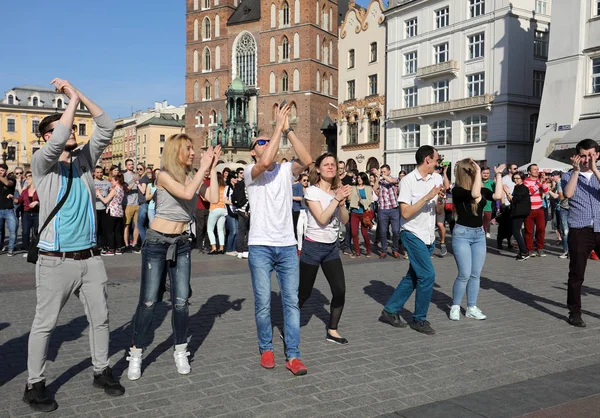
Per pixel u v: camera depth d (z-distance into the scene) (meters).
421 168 6.77
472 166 7.17
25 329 6.67
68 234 4.43
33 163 4.35
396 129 46.00
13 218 14.37
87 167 4.64
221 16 71.06
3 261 13.23
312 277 6.11
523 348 6.03
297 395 4.63
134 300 8.45
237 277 10.71
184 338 5.21
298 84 64.38
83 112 89.19
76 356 5.64
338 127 52.78
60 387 4.80
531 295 8.97
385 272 11.52
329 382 4.95
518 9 37.47
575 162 7.00
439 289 9.55
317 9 64.62
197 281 10.23
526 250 13.49
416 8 43.84
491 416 4.18
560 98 30.86
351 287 9.71
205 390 4.74
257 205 5.45
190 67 73.94
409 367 5.37
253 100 68.50
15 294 8.86
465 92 40.47
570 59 30.41
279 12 65.44
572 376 5.09
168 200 5.05
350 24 50.91
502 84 37.69
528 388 4.78
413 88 44.84
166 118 97.94
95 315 4.67
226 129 56.25
